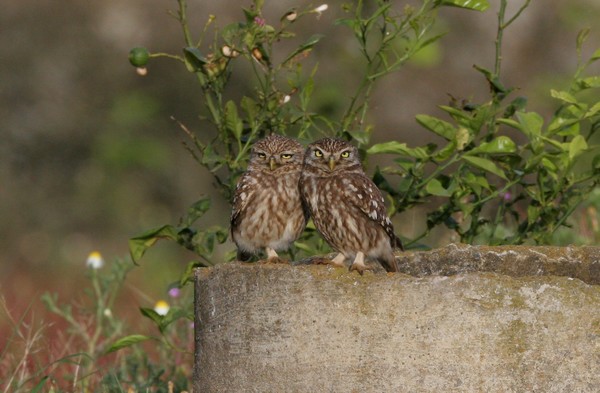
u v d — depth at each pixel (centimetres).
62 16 2825
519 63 2661
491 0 2666
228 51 1132
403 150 1093
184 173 2761
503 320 800
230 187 1147
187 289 1421
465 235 1177
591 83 1098
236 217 1078
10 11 2822
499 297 800
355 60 2389
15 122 2795
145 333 1498
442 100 2666
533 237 1165
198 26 2683
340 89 2266
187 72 2741
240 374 860
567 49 2648
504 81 2647
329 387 823
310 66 2459
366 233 1021
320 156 1032
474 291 801
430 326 805
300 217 1081
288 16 1141
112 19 2806
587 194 1159
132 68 2806
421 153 1095
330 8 2555
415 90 2666
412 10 1133
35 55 2817
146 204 2767
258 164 1075
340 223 1026
